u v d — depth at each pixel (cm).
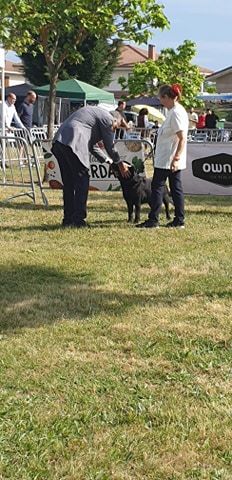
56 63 1855
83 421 374
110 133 916
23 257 752
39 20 1636
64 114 3522
